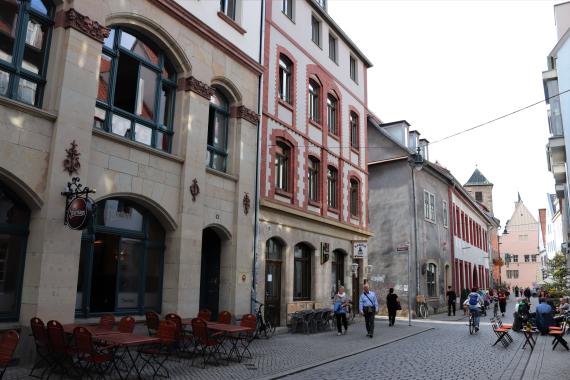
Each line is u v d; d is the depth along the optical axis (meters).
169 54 12.77
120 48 11.47
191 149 12.84
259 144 15.91
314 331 16.73
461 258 37.72
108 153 10.69
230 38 14.99
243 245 14.69
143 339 8.15
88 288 10.30
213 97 14.63
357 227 22.52
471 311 18.16
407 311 26.34
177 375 8.88
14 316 8.93
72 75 9.76
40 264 8.92
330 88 21.62
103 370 8.61
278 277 17.00
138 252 11.76
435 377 9.34
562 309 19.44
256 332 14.16
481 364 10.99
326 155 20.66
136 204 11.75
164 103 12.86
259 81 16.23
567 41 23.81
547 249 71.94
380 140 29.42
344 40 23.47
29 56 9.51
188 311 12.27
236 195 14.70
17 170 8.77
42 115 9.26
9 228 8.93
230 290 14.20
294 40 18.97
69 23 9.84
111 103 11.08
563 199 32.38
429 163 29.92
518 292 61.50
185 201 12.50
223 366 9.88
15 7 9.34
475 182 66.88
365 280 23.45
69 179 9.49
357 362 10.99
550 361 11.65
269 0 17.50
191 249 12.55
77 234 9.57
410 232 27.45
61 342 7.82
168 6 12.38
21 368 8.53
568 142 23.22
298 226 17.95
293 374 9.47
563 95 23.70
